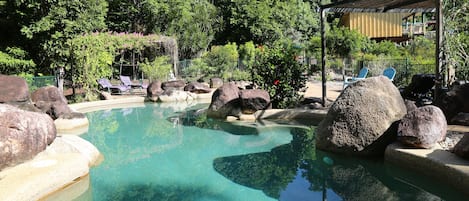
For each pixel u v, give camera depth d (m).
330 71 18.56
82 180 4.55
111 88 14.61
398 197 3.83
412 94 9.07
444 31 7.36
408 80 12.73
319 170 4.82
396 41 24.33
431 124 4.43
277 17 28.12
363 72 12.63
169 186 4.36
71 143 5.27
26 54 13.96
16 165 4.21
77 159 4.60
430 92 8.83
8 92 7.00
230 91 8.83
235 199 3.89
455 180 3.64
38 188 3.83
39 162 4.42
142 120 9.13
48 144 4.88
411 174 4.28
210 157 5.58
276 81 8.88
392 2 8.85
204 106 11.44
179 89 13.84
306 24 30.20
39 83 11.34
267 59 9.18
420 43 18.05
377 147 4.98
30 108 7.22
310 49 21.80
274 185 4.30
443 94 6.40
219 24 26.98
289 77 8.99
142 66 17.09
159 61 17.20
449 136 5.09
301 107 8.70
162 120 9.05
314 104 8.73
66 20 12.85
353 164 5.04
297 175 4.65
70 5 13.04
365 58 18.33
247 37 26.81
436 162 3.92
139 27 23.08
